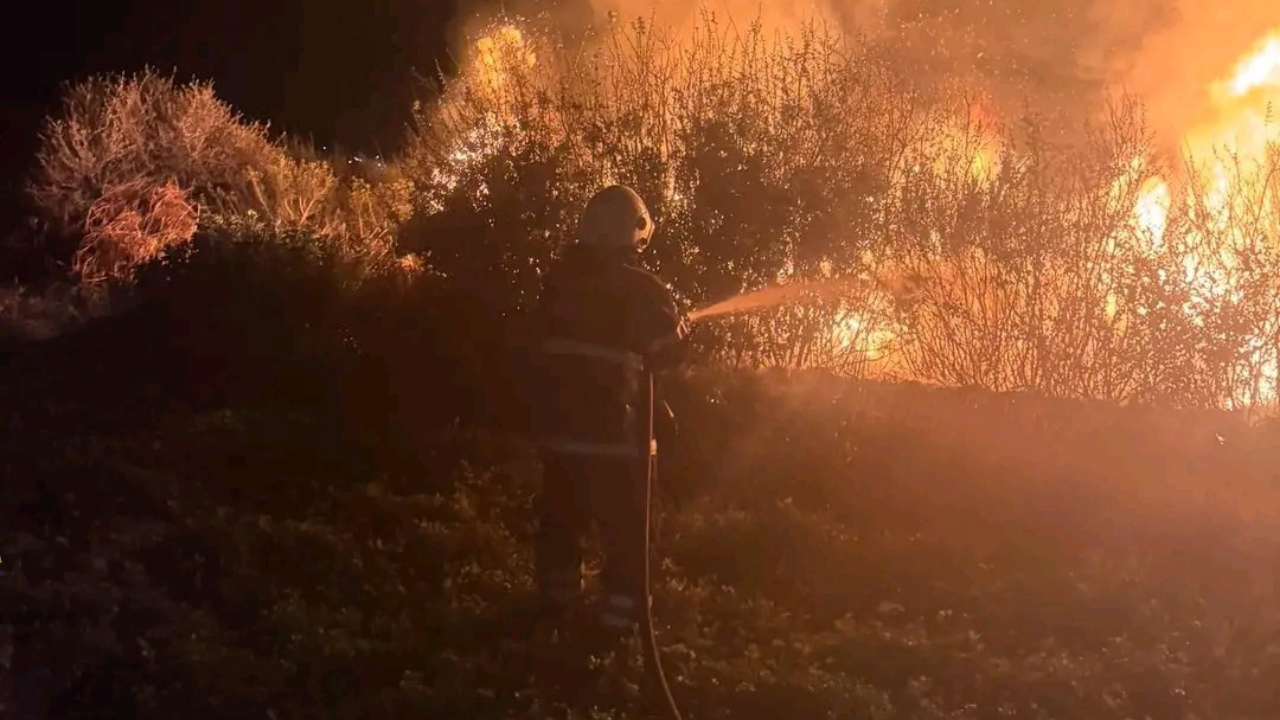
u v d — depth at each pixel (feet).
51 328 38.11
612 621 16.61
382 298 31.50
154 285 34.19
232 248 32.73
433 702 16.17
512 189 29.60
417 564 20.65
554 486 17.24
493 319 29.35
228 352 30.55
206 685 16.44
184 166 49.21
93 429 27.02
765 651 17.90
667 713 15.89
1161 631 18.61
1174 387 26.53
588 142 29.96
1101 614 19.03
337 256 32.45
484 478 23.70
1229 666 17.54
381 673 17.15
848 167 28.66
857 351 29.37
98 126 49.16
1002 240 27.07
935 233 27.81
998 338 27.53
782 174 28.71
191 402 29.32
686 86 30.14
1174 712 16.61
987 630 18.76
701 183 28.96
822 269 28.81
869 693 16.55
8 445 25.35
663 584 19.99
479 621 18.49
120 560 20.15
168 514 22.13
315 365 29.58
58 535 21.18
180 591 19.54
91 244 45.47
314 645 17.63
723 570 20.77
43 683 16.57
